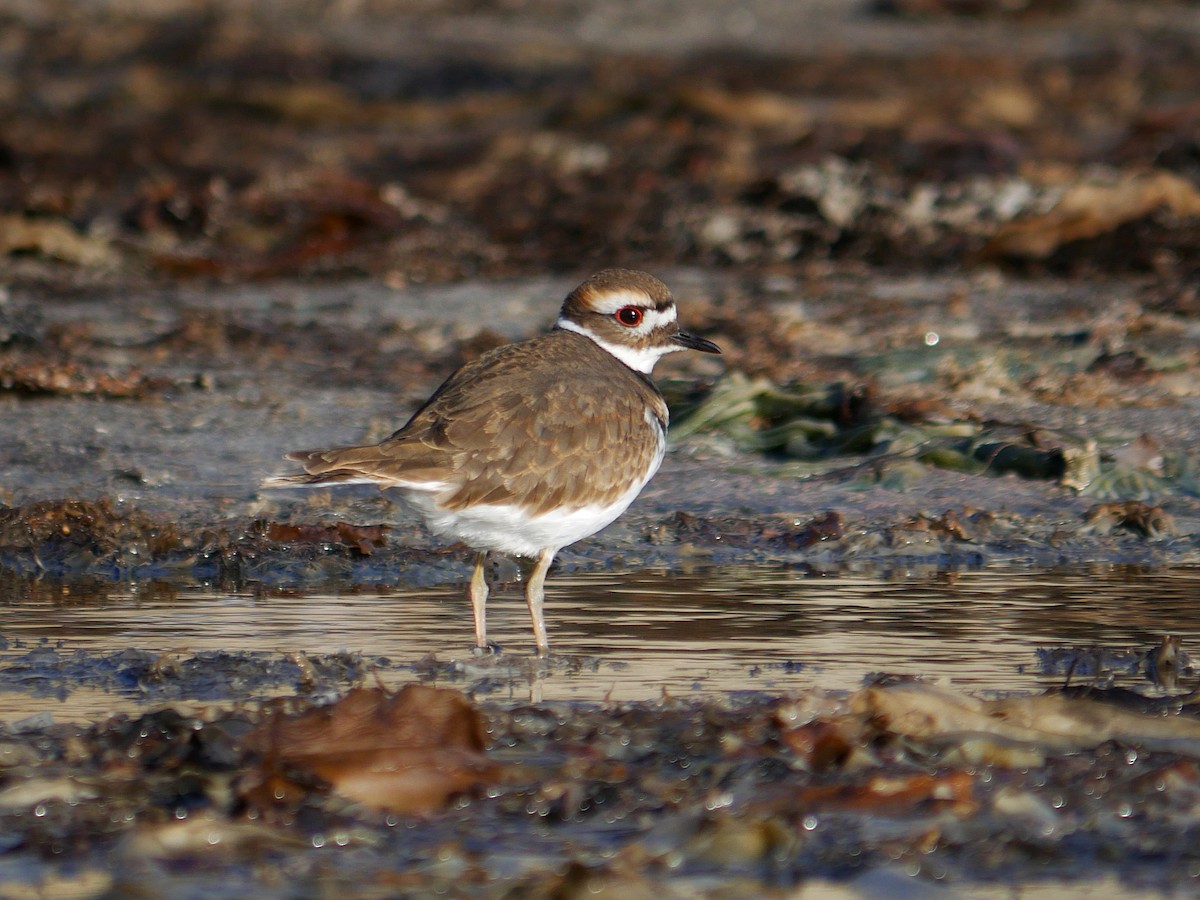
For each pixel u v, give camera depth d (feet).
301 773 21.21
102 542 38.32
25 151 115.34
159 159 114.93
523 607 33.35
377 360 61.11
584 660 28.50
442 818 20.75
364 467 28.55
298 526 38.78
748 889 18.63
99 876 19.13
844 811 20.80
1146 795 21.12
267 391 55.42
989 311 67.36
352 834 20.22
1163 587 34.65
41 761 22.62
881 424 46.98
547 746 22.94
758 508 42.19
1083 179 89.97
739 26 173.99
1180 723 23.48
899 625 30.96
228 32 153.17
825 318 67.10
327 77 146.10
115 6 161.99
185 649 29.22
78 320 68.28
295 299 75.20
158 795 21.25
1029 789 21.33
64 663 28.35
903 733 23.02
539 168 105.19
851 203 88.79
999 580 35.55
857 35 169.68
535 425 29.73
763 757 22.43
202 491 43.27
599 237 89.04
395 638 30.53
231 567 37.14
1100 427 48.55
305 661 27.63
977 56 150.10
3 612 32.76
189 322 67.26
